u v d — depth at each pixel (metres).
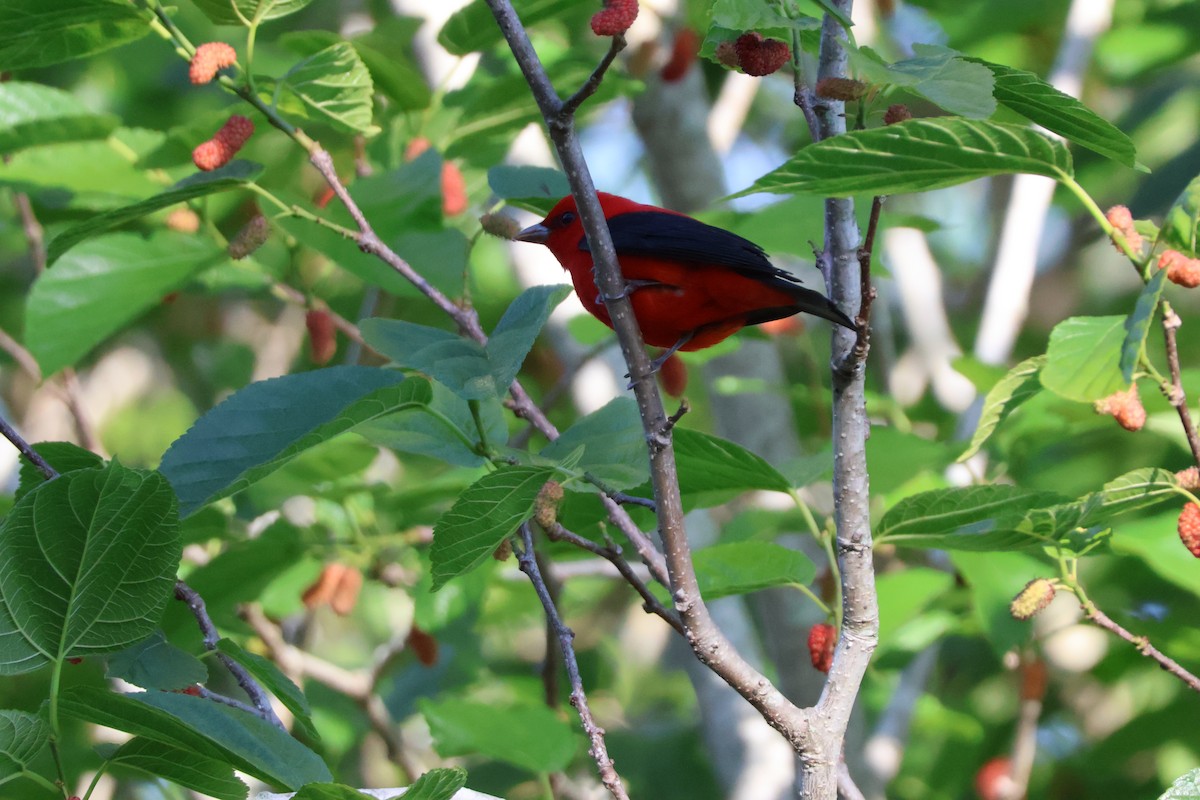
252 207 12.49
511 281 16.95
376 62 10.62
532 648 18.03
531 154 13.94
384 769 14.80
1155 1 17.55
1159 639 12.49
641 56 13.40
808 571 7.76
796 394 12.95
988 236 20.67
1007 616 10.47
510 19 5.53
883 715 11.98
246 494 11.88
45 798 7.77
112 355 18.30
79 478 5.34
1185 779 5.89
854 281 6.15
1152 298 6.04
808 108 6.25
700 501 8.48
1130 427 7.03
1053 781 14.19
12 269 16.78
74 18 7.67
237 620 12.02
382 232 9.94
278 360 16.11
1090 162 18.62
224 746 5.49
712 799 15.59
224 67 7.93
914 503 7.27
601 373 13.88
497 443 7.15
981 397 12.12
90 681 9.89
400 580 11.93
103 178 11.09
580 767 14.46
